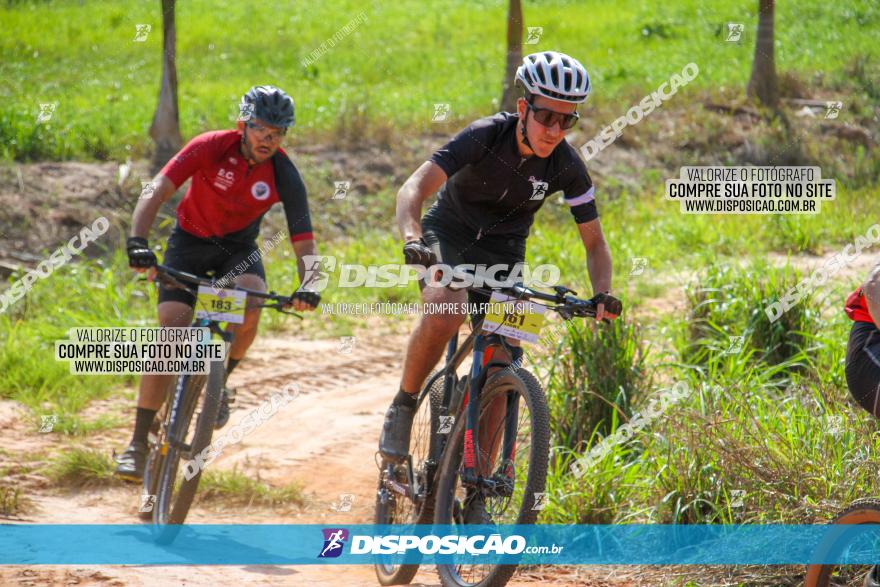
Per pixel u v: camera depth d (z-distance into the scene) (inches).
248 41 1162.6
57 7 1135.0
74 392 399.5
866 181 898.7
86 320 484.1
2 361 420.8
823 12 1328.7
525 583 236.1
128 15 1125.7
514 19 786.8
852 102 1042.1
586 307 213.5
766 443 266.1
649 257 661.9
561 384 330.3
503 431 222.1
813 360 364.2
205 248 280.4
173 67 711.1
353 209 731.4
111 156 722.2
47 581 218.1
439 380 251.8
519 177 235.0
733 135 940.6
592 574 243.3
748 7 1368.1
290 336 523.2
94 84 909.2
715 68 1130.0
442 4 1493.6
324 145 812.6
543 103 221.8
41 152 717.9
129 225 639.8
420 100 962.7
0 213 617.3
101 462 313.9
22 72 908.0
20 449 336.5
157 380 275.9
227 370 290.4
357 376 457.4
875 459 248.2
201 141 270.4
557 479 280.4
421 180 222.7
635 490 275.9
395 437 238.7
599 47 1226.0
